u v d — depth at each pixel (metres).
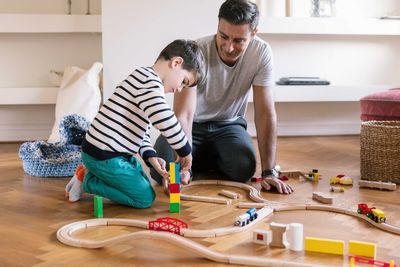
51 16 3.56
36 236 1.62
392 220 1.79
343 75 4.03
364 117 3.10
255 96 2.29
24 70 3.74
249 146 2.35
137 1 3.44
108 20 3.44
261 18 3.69
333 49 3.99
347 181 2.35
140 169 2.00
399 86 3.87
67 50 3.75
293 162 2.91
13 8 3.67
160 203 2.02
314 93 3.77
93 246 1.50
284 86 3.72
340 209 1.87
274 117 2.29
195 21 3.50
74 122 2.66
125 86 1.88
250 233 1.63
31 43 3.72
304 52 3.96
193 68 1.94
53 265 1.38
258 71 2.25
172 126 1.82
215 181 2.35
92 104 3.39
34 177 2.50
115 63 3.47
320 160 2.98
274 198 2.09
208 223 1.75
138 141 1.93
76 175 2.04
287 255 1.45
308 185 2.34
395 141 2.35
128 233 1.56
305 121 4.04
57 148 2.67
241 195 2.15
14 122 3.76
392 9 4.00
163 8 3.46
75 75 3.48
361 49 4.02
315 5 3.85
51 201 2.05
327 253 1.46
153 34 3.48
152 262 1.40
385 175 2.40
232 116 2.44
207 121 2.41
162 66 1.90
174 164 1.89
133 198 1.93
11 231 1.67
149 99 1.81
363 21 3.81
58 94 3.46
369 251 1.42
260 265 1.37
